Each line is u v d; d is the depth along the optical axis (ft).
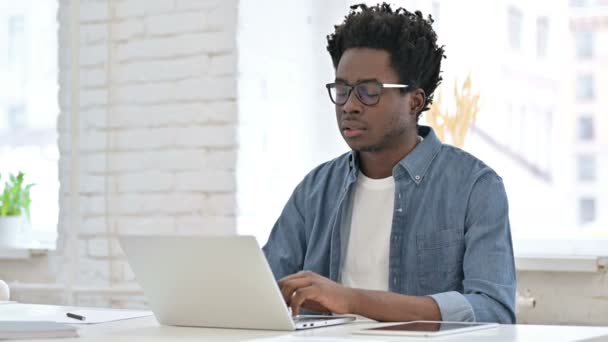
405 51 8.39
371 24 8.40
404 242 8.43
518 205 12.93
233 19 13.17
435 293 8.33
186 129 13.50
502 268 7.89
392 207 8.63
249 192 13.33
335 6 13.94
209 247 6.26
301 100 13.92
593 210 12.70
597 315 11.35
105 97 14.03
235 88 13.16
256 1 13.39
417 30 8.61
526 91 12.94
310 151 13.92
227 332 6.36
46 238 15.60
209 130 13.34
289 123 13.79
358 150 8.47
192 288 6.55
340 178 9.04
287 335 6.05
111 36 14.01
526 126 12.94
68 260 14.25
